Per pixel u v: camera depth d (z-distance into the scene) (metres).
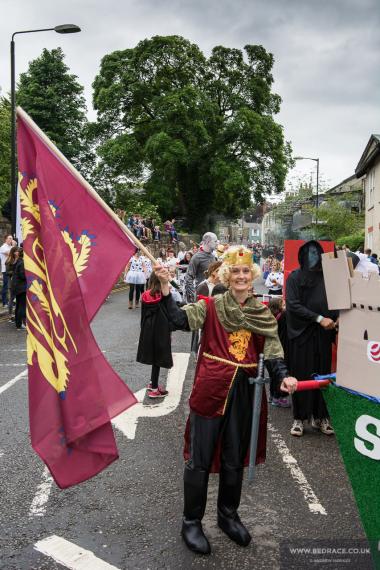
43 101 41.50
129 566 3.15
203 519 3.73
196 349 8.41
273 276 15.48
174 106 36.50
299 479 4.38
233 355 3.21
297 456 4.87
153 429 5.59
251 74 40.75
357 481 2.85
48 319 2.92
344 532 3.55
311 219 36.41
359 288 2.79
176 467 4.62
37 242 3.00
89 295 3.09
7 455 4.84
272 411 6.29
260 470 4.55
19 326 12.34
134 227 27.61
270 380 3.29
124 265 3.15
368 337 2.77
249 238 101.81
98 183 41.56
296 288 5.31
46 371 2.88
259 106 40.69
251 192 39.56
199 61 39.47
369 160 26.56
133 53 38.97
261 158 39.59
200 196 42.50
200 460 3.27
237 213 43.69
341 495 4.10
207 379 3.21
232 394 3.22
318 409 5.39
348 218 34.25
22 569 3.12
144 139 39.97
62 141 42.09
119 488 4.20
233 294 3.24
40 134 3.04
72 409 2.91
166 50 38.38
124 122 40.50
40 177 3.01
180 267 16.94
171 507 3.88
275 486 4.25
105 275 3.12
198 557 3.25
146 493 4.11
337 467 4.62
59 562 3.19
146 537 3.47
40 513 3.79
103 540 3.43
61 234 3.02
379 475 2.73
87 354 2.99
